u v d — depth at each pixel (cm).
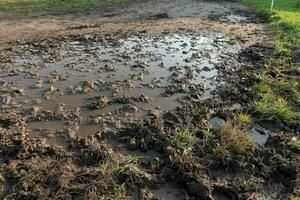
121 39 1587
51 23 1839
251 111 1036
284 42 1559
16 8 2066
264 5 2250
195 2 2341
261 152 866
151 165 820
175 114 1012
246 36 1677
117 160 826
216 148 851
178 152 845
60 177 758
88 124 973
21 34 1659
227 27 1812
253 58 1409
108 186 755
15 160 826
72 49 1462
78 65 1310
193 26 1816
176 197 751
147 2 2323
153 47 1497
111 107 1054
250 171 815
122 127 957
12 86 1158
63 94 1117
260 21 1934
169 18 1962
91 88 1152
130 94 1124
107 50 1453
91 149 857
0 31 1692
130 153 866
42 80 1200
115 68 1288
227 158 830
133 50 1454
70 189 740
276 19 1908
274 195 761
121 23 1855
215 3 2330
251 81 1213
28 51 1442
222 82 1213
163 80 1213
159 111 1038
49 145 883
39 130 943
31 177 765
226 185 772
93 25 1808
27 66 1300
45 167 789
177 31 1725
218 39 1625
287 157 862
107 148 866
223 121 1005
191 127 952
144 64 1322
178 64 1335
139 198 743
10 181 770
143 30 1723
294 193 764
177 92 1141
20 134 916
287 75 1268
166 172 799
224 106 1073
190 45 1536
